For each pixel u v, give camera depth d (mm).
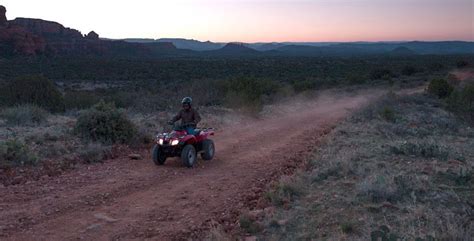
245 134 16031
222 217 7176
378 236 5434
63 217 7129
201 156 11672
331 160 10508
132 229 6684
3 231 6480
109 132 12945
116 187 8867
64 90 56562
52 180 9211
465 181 8453
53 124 16531
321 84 45875
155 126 16156
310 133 16469
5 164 9742
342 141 13750
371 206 7070
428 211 6754
